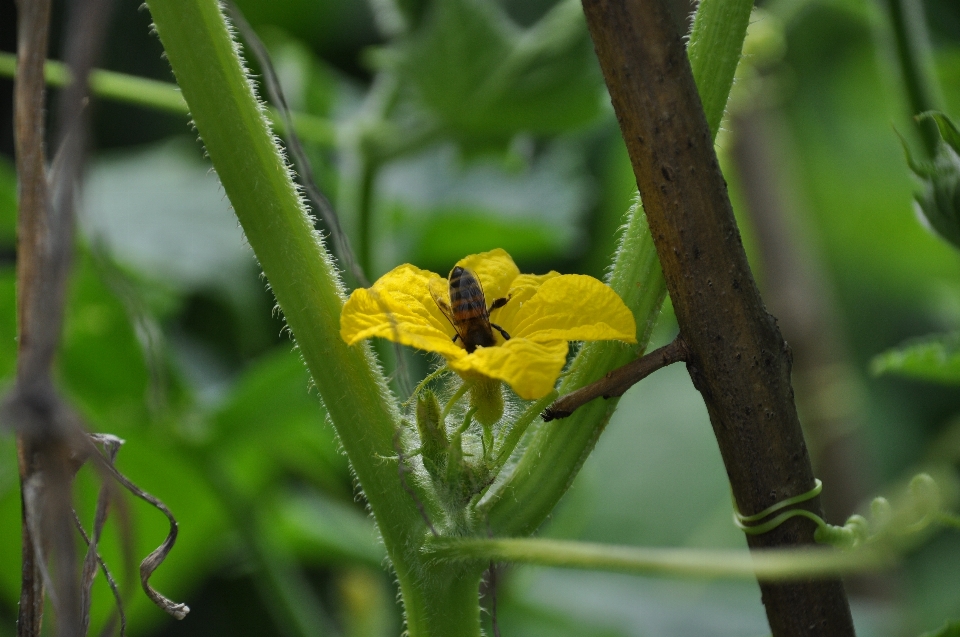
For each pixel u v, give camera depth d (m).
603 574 0.70
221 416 0.59
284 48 0.75
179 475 0.62
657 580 0.70
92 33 0.43
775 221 0.62
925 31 0.54
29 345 0.45
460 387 0.46
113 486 0.44
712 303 0.45
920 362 0.51
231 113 0.46
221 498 0.60
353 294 0.46
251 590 0.70
